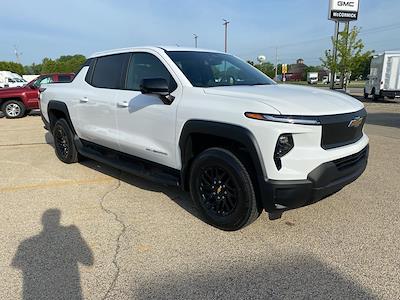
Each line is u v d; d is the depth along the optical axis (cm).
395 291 254
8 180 524
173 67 385
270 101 307
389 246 315
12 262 299
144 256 305
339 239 329
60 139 607
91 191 468
